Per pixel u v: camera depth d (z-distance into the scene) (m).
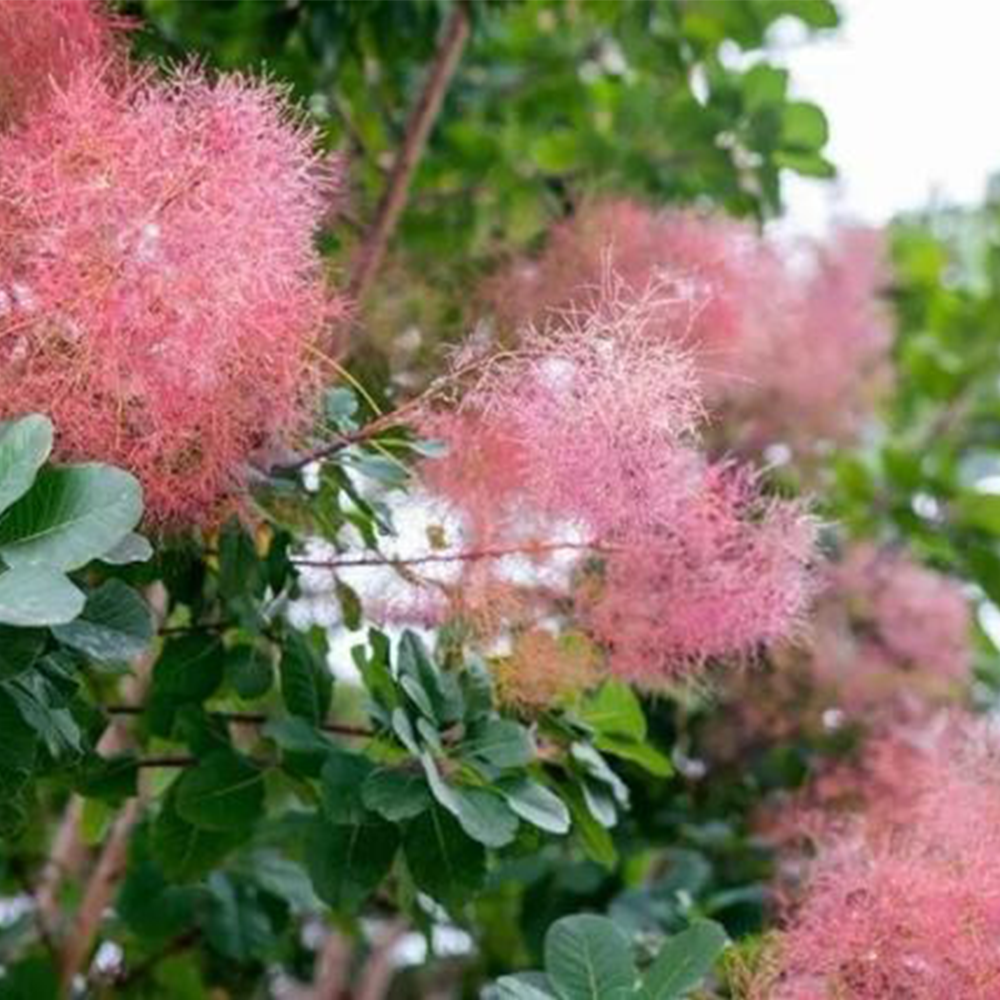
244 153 1.28
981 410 2.45
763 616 1.44
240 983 1.90
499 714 1.46
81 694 1.43
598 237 1.71
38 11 1.36
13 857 1.93
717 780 1.93
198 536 1.38
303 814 1.73
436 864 1.40
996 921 1.35
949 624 1.98
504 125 2.04
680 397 1.33
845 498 2.17
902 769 1.78
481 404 1.35
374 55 1.87
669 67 1.98
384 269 1.78
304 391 1.33
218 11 1.78
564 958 1.33
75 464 1.22
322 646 1.50
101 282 1.24
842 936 1.37
